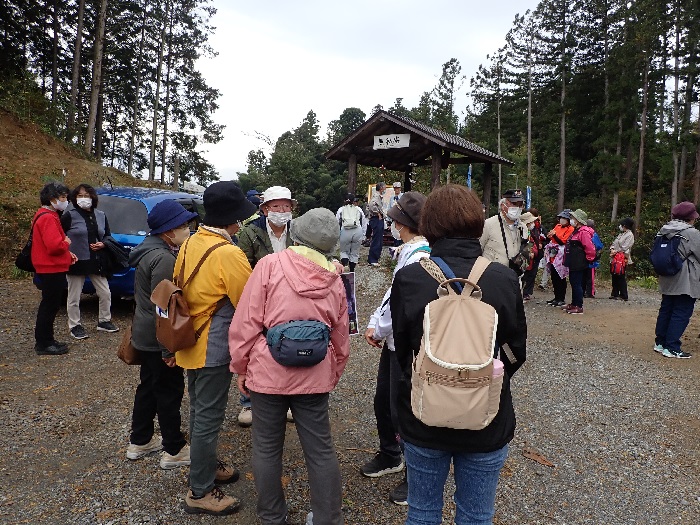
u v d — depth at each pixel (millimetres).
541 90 46750
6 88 18969
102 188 7570
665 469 3543
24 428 3738
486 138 50031
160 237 3154
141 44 36281
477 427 1709
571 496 3176
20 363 5051
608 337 7395
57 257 5180
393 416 2941
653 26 32844
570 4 42625
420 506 1939
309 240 2498
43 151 16906
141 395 3293
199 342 2707
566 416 4426
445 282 1809
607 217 39125
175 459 3254
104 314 6188
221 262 2693
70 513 2768
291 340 2336
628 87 35062
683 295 6211
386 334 2740
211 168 42125
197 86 39250
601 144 38438
